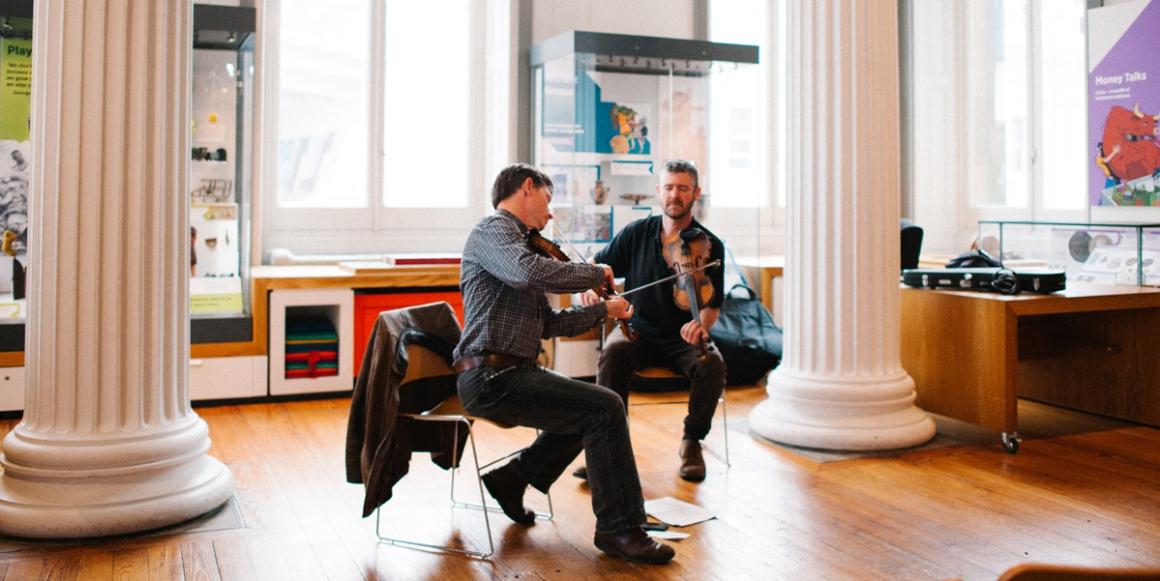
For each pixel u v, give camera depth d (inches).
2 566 121.3
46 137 133.8
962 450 180.4
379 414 126.9
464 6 271.9
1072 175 281.9
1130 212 261.3
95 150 132.9
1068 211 282.8
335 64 259.1
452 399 141.7
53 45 133.0
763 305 259.0
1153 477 163.3
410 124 268.2
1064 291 187.6
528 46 263.1
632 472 126.3
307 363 226.1
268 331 222.2
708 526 139.6
